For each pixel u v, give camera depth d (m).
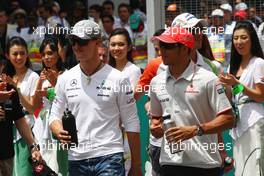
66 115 10.35
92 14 24.11
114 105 10.51
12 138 11.48
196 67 9.89
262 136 12.51
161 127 10.11
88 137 10.43
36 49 20.14
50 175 11.64
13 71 14.48
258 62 12.54
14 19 23.89
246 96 12.53
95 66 10.49
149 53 14.98
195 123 9.88
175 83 9.90
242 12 15.49
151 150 12.27
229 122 9.74
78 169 10.52
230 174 13.89
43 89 13.38
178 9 15.27
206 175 9.99
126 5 23.03
